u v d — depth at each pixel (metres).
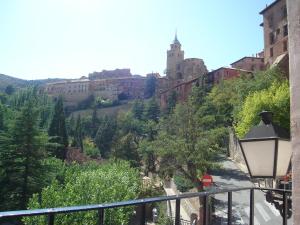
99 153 103.00
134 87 192.38
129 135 73.56
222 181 40.19
